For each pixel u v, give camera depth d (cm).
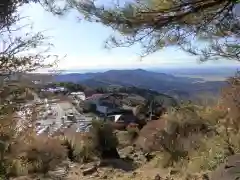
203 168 607
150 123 969
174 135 831
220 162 568
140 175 694
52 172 739
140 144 991
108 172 758
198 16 430
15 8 463
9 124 521
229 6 419
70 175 723
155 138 892
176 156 765
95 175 724
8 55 491
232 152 591
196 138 784
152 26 427
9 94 509
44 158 751
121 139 1123
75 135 945
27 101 537
